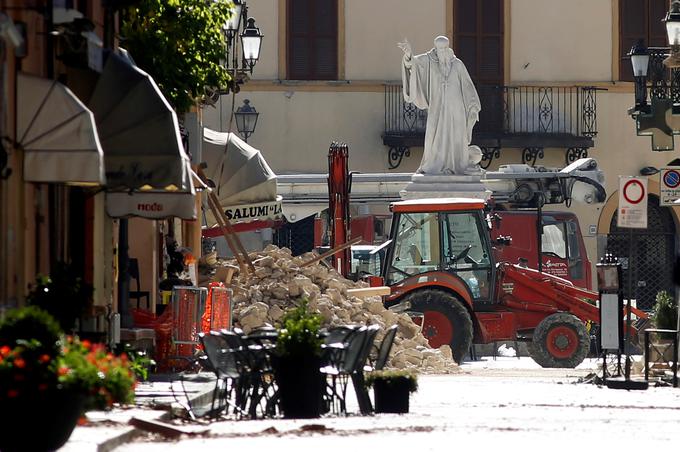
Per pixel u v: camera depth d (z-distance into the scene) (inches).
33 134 1877.5
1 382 1325.0
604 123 5743.1
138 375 2181.3
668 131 3663.9
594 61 5757.9
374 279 3831.2
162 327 2637.8
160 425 1624.0
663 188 3248.0
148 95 2154.3
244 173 3937.0
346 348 1939.0
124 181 2145.7
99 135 2139.5
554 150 5738.2
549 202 4970.5
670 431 1739.7
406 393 1988.2
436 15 5723.4
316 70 5679.1
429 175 4635.8
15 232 1889.8
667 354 2893.7
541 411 2038.6
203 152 3907.5
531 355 3769.7
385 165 5664.4
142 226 2940.5
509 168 4970.5
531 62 5738.2
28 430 1325.0
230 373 1951.3
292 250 5364.2
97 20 2404.0
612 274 2652.6
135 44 2659.9
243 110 5423.2
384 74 5703.7
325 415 1943.9
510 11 5733.3
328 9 5689.0
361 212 5017.2
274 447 1508.4
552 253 5113.2
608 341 2679.6
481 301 3836.1
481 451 1491.1
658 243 5723.4
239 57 5442.9
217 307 2775.6
